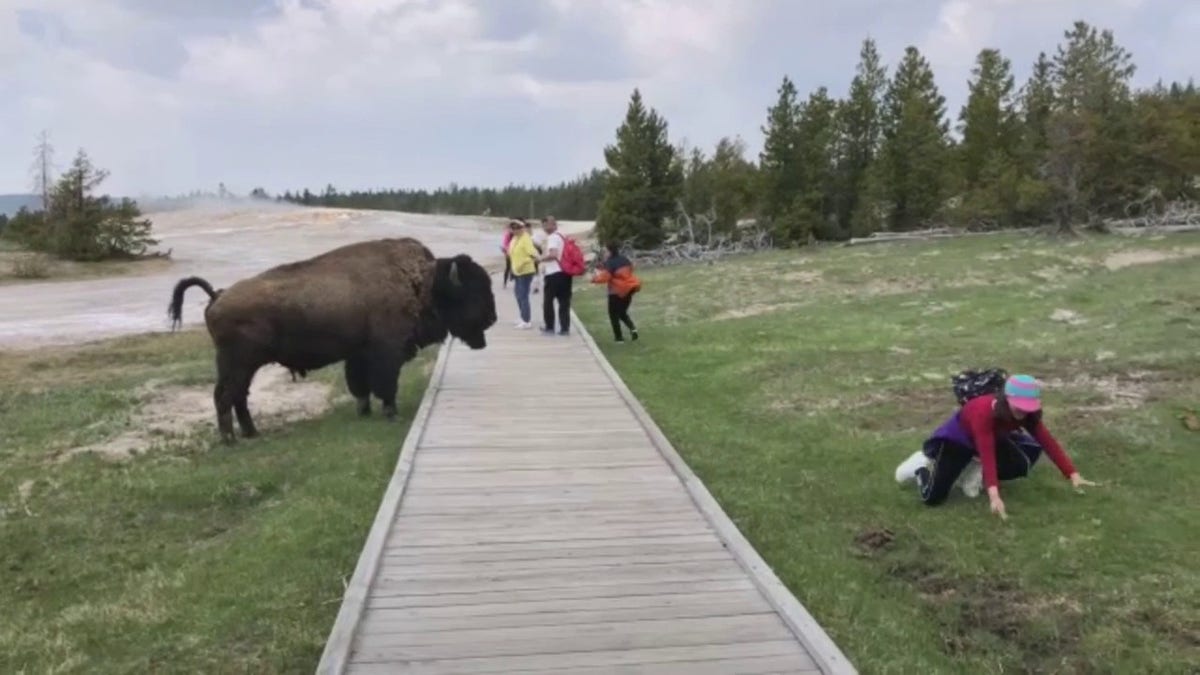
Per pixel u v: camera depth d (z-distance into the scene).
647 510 8.06
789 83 37.34
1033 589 6.72
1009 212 33.81
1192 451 9.19
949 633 6.25
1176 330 14.69
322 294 11.29
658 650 5.58
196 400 13.50
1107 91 34.12
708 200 39.97
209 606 6.56
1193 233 28.17
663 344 16.81
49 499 9.34
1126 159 33.00
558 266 17.27
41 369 17.27
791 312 19.80
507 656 5.50
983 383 8.25
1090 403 10.99
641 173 36.91
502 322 19.34
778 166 37.38
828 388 12.84
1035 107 39.81
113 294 30.02
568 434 10.52
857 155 40.56
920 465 8.54
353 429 11.39
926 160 37.25
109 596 7.07
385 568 6.80
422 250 12.55
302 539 7.62
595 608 6.15
